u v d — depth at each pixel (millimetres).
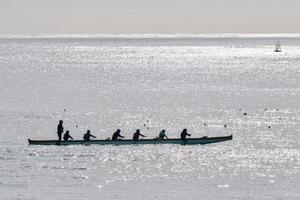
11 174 193250
